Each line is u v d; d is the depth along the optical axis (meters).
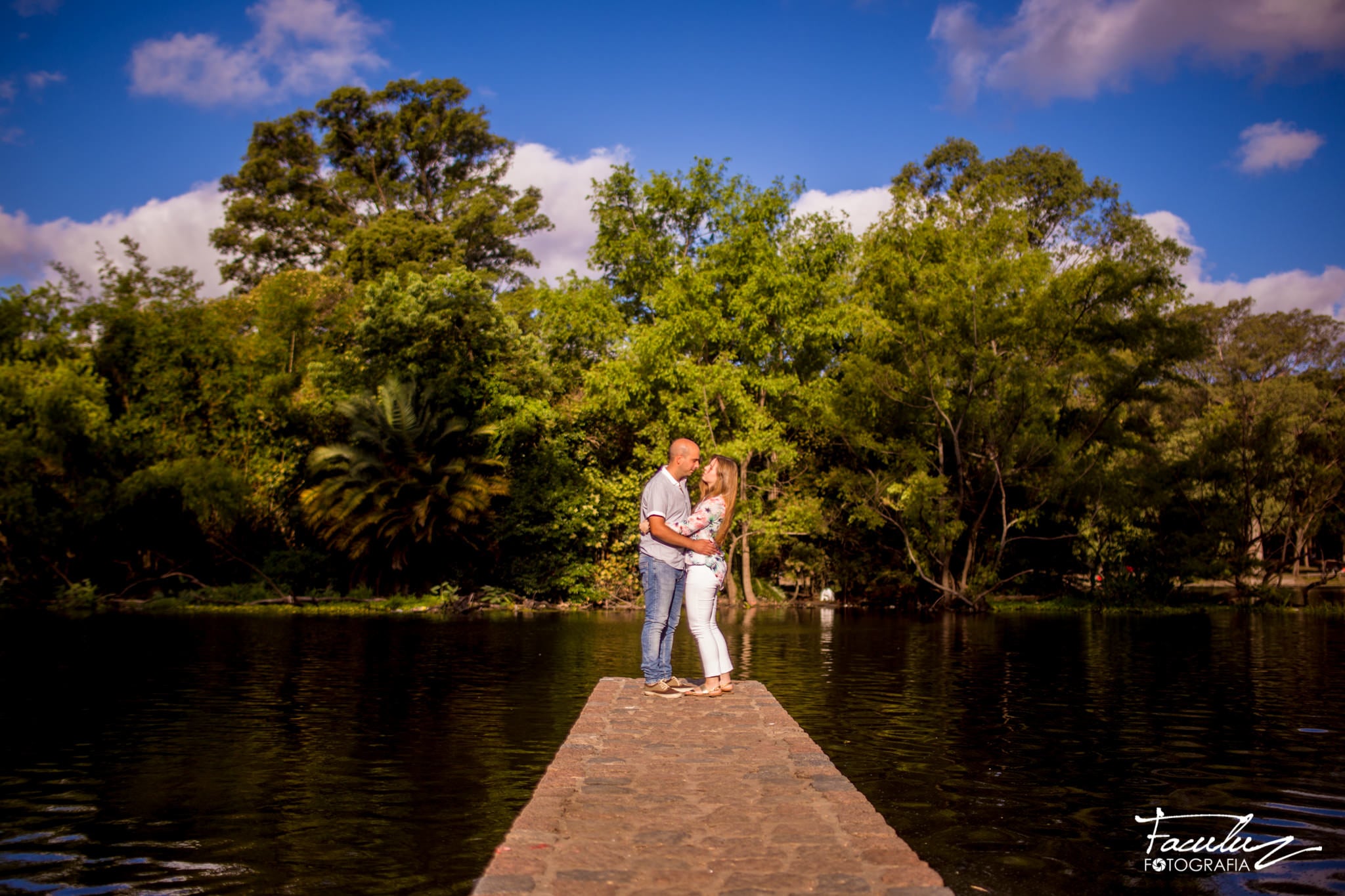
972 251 28.19
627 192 31.69
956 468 29.73
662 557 7.57
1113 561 29.62
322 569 28.91
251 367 31.09
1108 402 27.75
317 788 6.73
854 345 29.69
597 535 29.42
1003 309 26.94
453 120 49.62
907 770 7.32
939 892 3.12
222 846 5.40
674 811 4.15
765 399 30.77
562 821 3.98
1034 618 25.14
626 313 32.59
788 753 5.36
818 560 31.70
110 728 8.95
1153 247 26.42
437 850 5.34
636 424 31.09
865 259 29.31
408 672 13.05
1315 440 30.36
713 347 29.97
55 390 27.91
